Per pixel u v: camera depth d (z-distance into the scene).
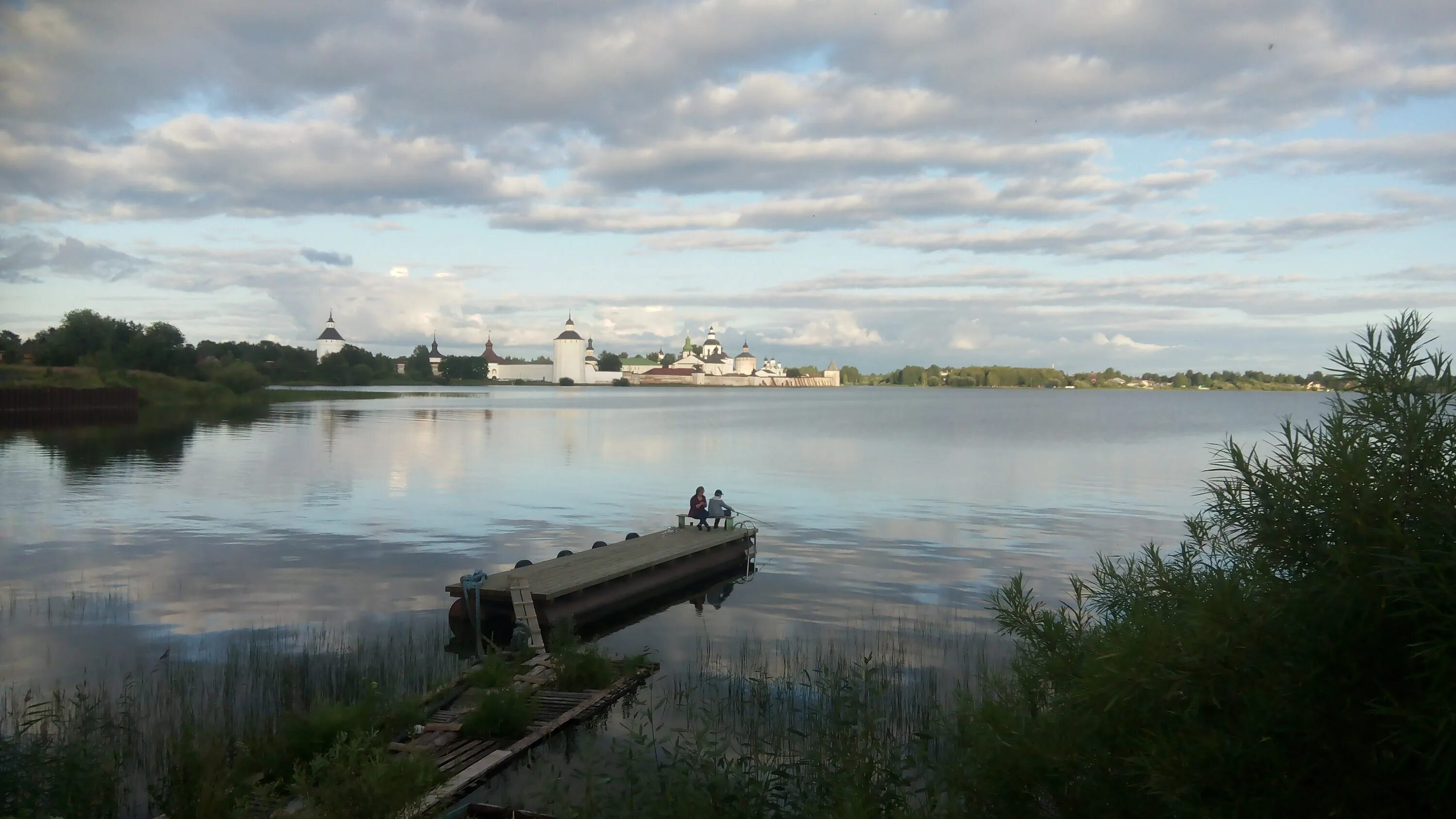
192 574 21.34
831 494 37.78
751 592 20.78
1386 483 3.50
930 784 6.10
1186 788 3.72
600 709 12.66
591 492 37.38
